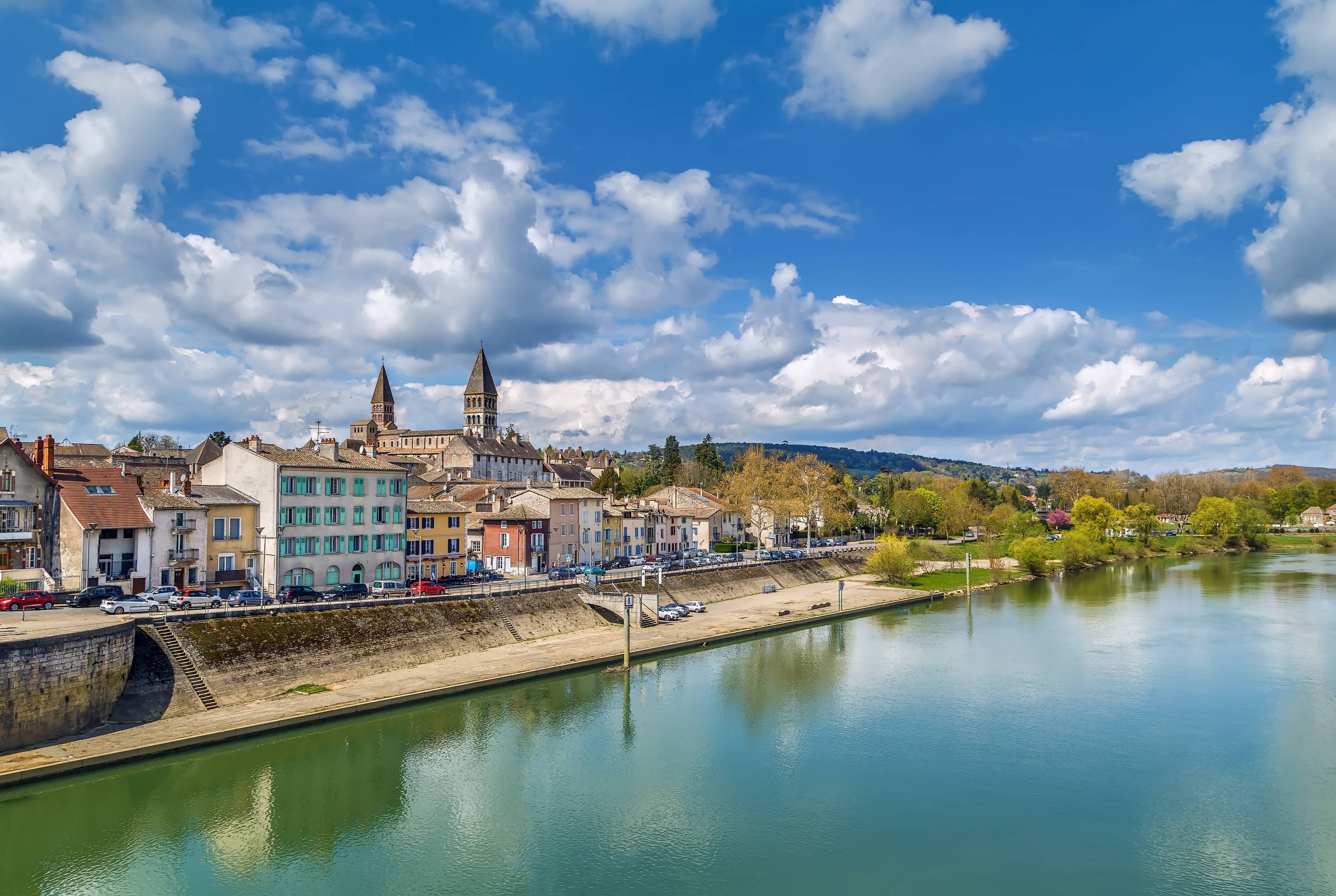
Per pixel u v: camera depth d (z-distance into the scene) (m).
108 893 39.38
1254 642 92.19
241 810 47.69
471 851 43.75
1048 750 58.66
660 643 87.62
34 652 50.00
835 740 60.59
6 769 46.59
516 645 84.38
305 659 66.88
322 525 88.06
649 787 52.00
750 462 187.00
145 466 134.88
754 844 44.94
